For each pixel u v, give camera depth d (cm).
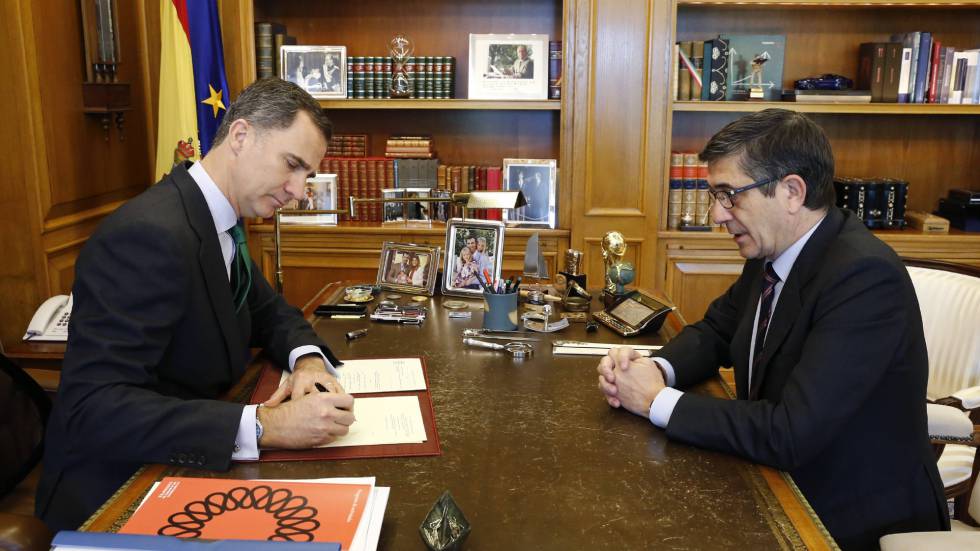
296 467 136
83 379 145
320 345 188
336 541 108
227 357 175
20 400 197
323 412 141
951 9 400
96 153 344
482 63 398
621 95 383
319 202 405
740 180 158
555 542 113
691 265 397
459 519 112
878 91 387
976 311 233
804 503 126
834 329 146
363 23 423
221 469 136
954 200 404
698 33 413
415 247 259
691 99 391
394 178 409
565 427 153
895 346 146
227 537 109
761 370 163
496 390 172
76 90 328
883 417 155
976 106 379
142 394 145
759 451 140
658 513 122
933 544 149
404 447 143
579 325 223
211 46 359
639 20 377
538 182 401
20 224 302
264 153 169
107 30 328
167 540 104
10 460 192
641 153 388
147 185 391
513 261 401
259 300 200
